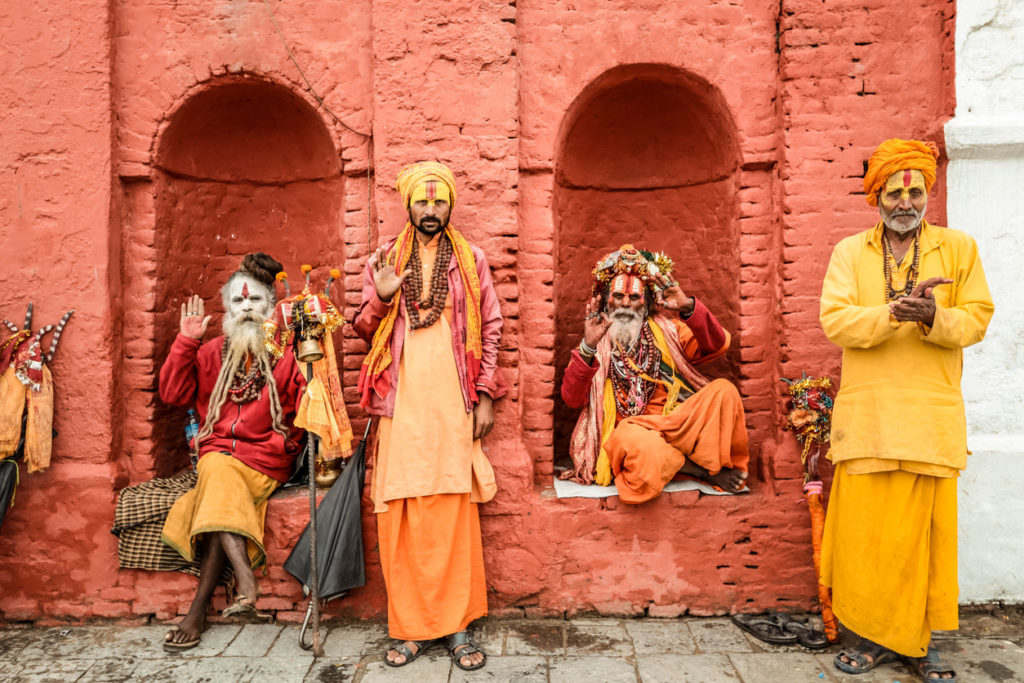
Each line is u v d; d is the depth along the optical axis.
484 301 3.46
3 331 3.66
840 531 3.12
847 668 3.06
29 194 3.65
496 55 3.57
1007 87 3.52
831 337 3.07
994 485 3.52
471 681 2.99
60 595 3.62
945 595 2.99
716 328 3.65
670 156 4.21
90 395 3.67
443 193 3.25
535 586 3.58
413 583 3.23
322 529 3.44
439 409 3.22
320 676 3.06
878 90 3.60
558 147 3.77
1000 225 3.55
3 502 3.52
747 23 3.68
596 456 3.76
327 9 3.72
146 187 3.79
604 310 3.87
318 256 4.29
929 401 2.93
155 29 3.71
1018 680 2.99
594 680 3.00
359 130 3.73
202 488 3.39
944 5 3.57
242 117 4.04
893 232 3.11
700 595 3.59
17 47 3.63
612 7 3.68
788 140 3.60
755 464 3.80
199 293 4.17
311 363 3.32
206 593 3.39
